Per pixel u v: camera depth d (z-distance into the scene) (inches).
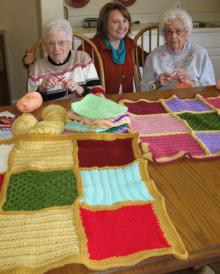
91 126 45.7
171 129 48.4
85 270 24.2
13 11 121.4
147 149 41.9
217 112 53.6
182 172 37.6
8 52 128.2
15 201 32.2
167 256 25.5
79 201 31.8
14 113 54.1
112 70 85.5
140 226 28.5
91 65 74.4
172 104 57.9
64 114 50.2
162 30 77.5
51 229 27.7
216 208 31.1
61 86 69.4
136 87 88.4
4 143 43.9
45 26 68.4
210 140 44.9
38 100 55.7
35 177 36.3
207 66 79.0
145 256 25.1
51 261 24.4
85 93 64.7
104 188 34.5
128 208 30.8
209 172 37.5
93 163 39.4
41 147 42.2
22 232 27.4
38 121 50.1
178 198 32.7
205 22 133.6
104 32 84.8
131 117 52.1
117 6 83.9
